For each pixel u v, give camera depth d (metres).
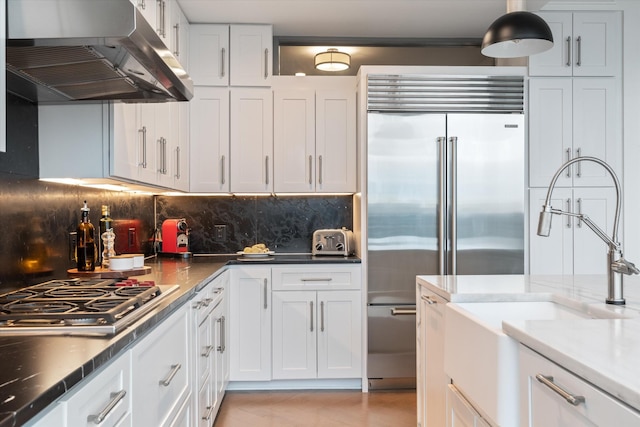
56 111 2.21
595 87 3.72
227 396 3.44
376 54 4.21
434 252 3.53
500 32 2.20
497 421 1.41
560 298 1.94
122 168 2.31
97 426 1.09
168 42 3.12
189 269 2.94
